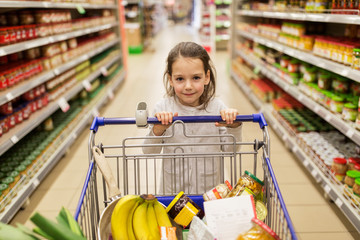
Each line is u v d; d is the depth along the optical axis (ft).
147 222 3.94
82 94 15.62
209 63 5.08
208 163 5.68
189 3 102.42
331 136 10.62
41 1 10.49
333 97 8.87
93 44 17.74
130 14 35.78
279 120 12.92
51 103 11.80
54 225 2.91
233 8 24.17
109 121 4.61
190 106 5.57
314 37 10.98
